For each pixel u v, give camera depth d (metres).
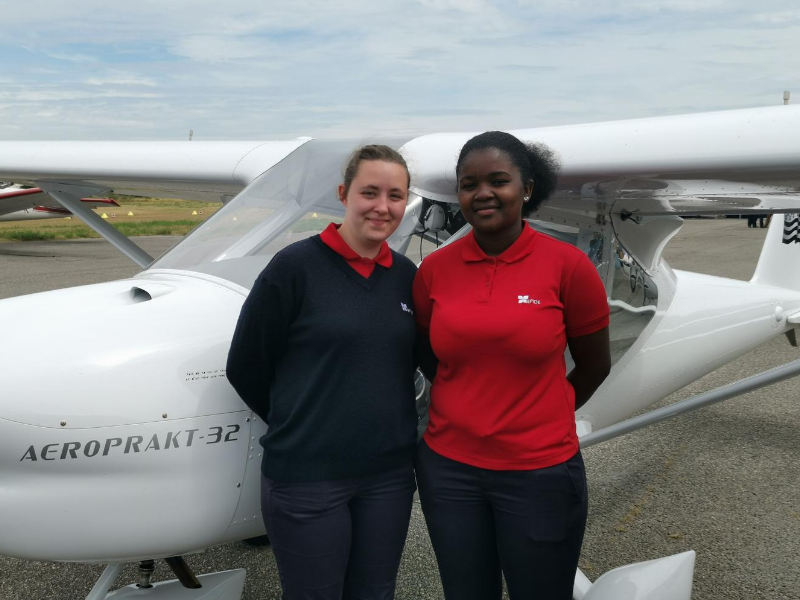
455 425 1.63
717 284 3.59
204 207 37.53
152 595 2.01
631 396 3.13
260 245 2.10
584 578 2.19
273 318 1.54
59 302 1.82
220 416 1.72
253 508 1.81
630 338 2.98
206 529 1.73
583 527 1.69
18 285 9.53
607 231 2.73
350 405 1.55
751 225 24.69
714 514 3.16
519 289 1.57
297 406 1.55
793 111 1.92
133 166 3.45
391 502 1.66
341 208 2.19
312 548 1.58
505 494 1.62
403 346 1.63
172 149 3.44
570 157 2.14
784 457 3.84
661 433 4.23
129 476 1.63
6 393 1.56
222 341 1.78
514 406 1.59
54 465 1.58
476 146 1.60
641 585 2.05
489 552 1.73
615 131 2.12
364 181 1.55
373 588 1.69
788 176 1.96
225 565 2.71
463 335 1.57
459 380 1.64
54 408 1.57
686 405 2.72
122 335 1.70
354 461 1.57
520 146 1.63
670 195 2.36
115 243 3.71
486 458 1.62
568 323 1.65
